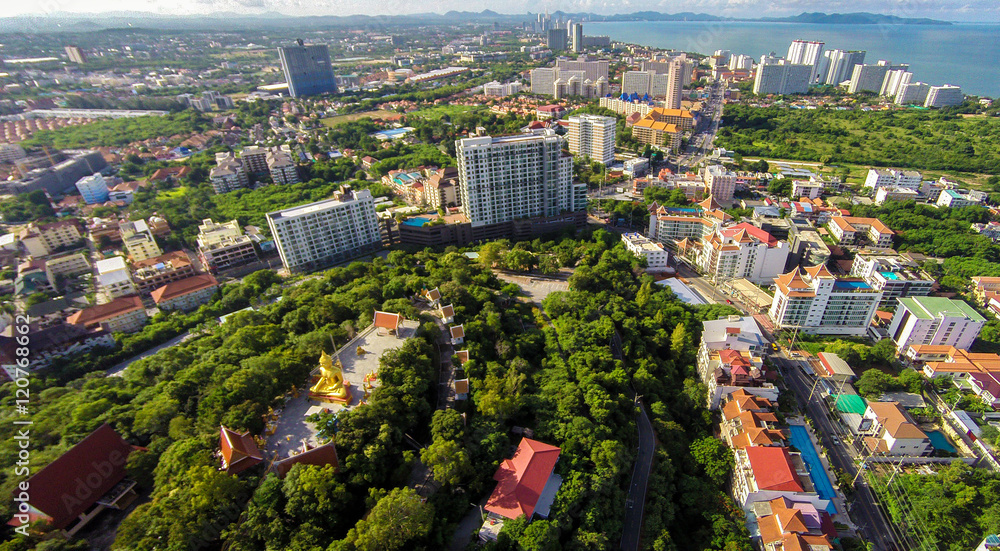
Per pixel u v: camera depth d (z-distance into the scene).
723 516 145.88
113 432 132.25
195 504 110.56
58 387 187.00
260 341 182.25
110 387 173.00
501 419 149.75
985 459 171.62
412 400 146.00
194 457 121.69
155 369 182.88
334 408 147.62
